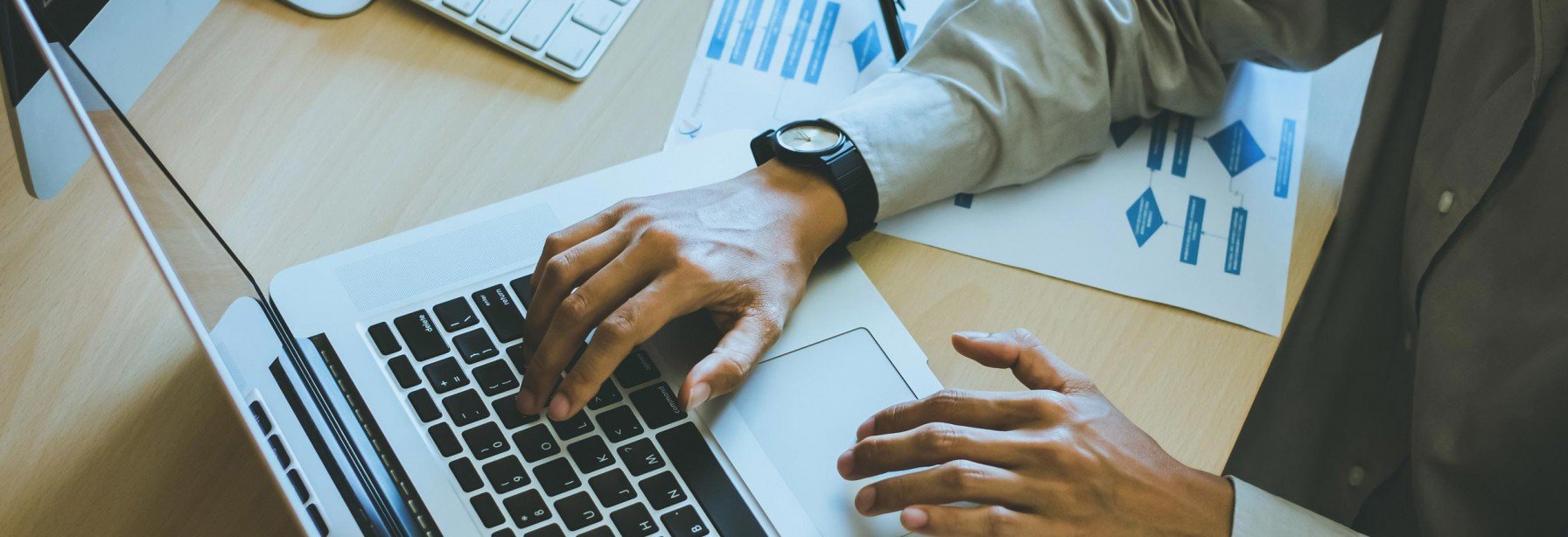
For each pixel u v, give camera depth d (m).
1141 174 0.73
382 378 0.55
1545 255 0.66
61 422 0.56
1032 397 0.58
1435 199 0.73
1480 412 0.69
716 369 0.55
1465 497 0.72
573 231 0.61
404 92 0.70
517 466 0.53
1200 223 0.70
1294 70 0.78
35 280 0.61
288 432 0.49
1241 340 0.65
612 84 0.72
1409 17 0.72
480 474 0.53
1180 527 0.57
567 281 0.58
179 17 0.64
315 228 0.63
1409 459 0.82
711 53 0.75
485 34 0.72
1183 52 0.74
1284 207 0.72
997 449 0.55
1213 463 0.61
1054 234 0.69
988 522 0.54
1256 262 0.69
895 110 0.67
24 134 0.55
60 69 0.42
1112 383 0.62
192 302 0.44
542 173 0.67
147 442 0.56
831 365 0.59
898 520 0.54
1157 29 0.73
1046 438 0.56
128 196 0.41
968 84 0.69
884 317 0.62
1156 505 0.57
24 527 0.53
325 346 0.56
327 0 0.72
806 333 0.61
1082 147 0.72
